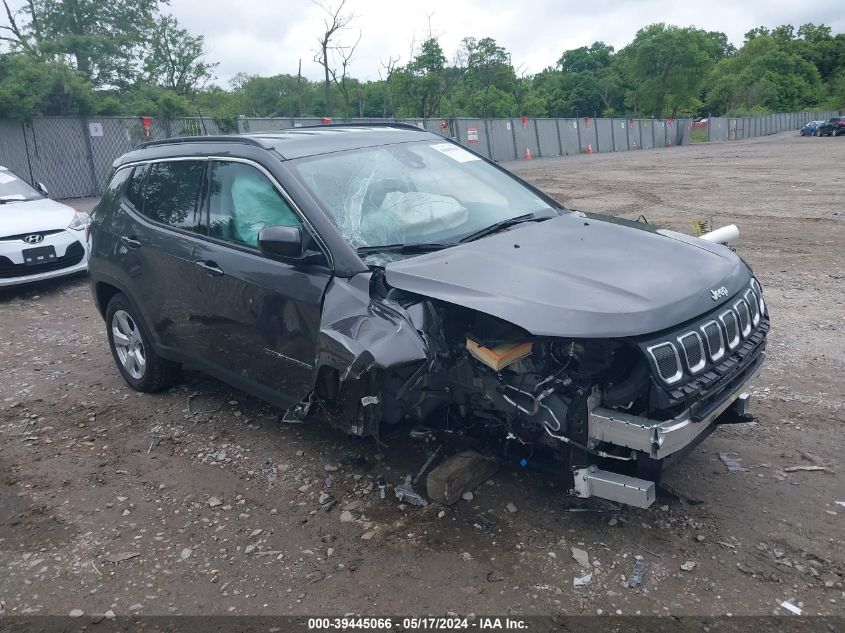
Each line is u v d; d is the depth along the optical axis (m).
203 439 4.68
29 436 4.85
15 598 3.22
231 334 4.32
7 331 7.48
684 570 3.13
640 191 18.73
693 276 3.44
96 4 34.19
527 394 3.23
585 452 3.25
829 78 125.06
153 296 4.94
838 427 4.41
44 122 21.52
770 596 2.96
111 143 23.17
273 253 3.66
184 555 3.47
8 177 10.41
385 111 42.16
